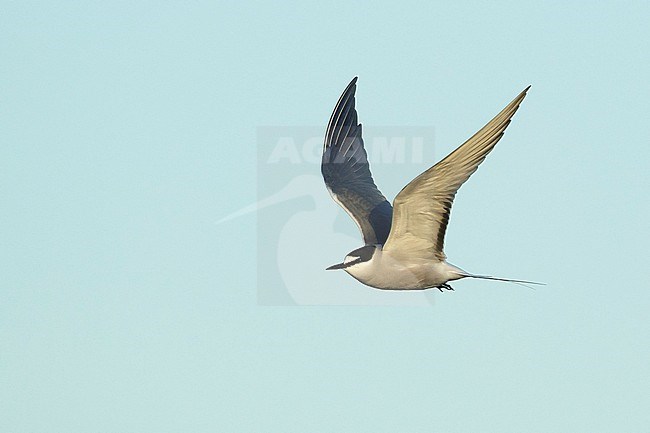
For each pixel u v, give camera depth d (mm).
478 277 15328
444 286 15930
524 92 13180
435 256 15289
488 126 13367
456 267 15469
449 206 14438
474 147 13586
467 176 13992
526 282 15305
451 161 13742
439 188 14258
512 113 13320
